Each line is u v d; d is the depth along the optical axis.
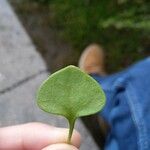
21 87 0.35
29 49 0.38
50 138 0.17
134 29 0.39
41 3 0.41
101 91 0.09
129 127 0.28
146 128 0.27
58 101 0.09
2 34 0.38
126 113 0.29
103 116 0.31
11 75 0.36
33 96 0.35
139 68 0.31
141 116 0.28
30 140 0.17
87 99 0.09
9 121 0.33
